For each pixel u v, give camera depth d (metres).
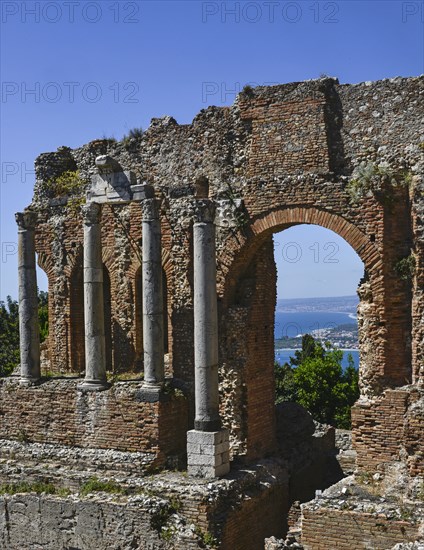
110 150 29.03
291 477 25.25
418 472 20.08
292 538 20.45
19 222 27.72
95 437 25.14
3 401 27.39
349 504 19.55
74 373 29.52
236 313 25.00
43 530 23.02
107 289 31.16
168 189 26.84
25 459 25.69
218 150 25.94
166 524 21.16
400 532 18.62
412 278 21.86
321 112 23.69
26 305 27.39
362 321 22.66
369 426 21.83
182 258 26.31
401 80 22.77
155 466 23.64
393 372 22.28
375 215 22.41
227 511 21.44
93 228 25.92
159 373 24.52
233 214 24.97
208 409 22.81
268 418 26.02
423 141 22.19
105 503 21.89
